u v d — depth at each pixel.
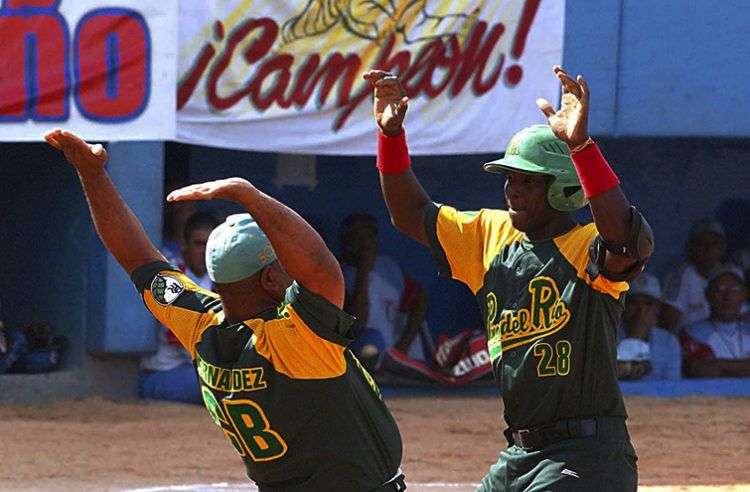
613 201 15.70
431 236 18.12
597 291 16.61
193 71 38.03
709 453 35.34
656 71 43.62
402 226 18.61
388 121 17.94
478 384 44.09
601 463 16.64
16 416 37.31
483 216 18.08
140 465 31.75
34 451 32.91
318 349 13.96
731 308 47.12
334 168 48.69
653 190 51.97
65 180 41.25
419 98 40.44
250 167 47.59
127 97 37.50
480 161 50.44
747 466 33.72
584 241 16.86
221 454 33.28
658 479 31.78
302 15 39.16
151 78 37.50
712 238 47.75
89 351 40.47
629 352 45.03
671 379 45.97
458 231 18.02
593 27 43.06
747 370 46.72
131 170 39.41
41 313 42.25
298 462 14.51
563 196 16.89
